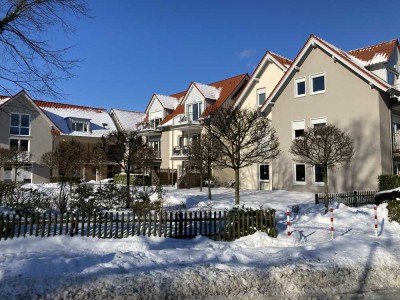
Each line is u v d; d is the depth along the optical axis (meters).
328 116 22.44
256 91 28.27
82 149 34.25
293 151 17.17
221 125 16.20
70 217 9.66
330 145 15.60
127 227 9.67
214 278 6.39
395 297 6.16
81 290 5.67
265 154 17.50
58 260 6.96
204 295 5.95
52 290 5.60
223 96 32.28
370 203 18.55
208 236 9.93
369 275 7.05
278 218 13.29
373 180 20.23
